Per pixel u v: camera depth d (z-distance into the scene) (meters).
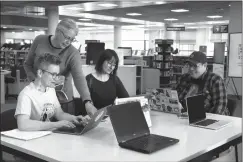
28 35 24.17
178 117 2.87
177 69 12.58
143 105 2.43
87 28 22.45
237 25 8.15
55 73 2.27
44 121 2.31
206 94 3.29
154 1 8.54
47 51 2.72
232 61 7.82
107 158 1.68
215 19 14.38
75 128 2.27
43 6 9.70
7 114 2.37
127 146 1.85
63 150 1.81
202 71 3.30
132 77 9.25
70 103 2.92
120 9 10.83
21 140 1.98
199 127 2.48
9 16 14.05
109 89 3.18
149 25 18.69
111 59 3.11
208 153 2.01
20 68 9.20
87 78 3.18
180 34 22.69
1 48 15.66
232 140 2.28
